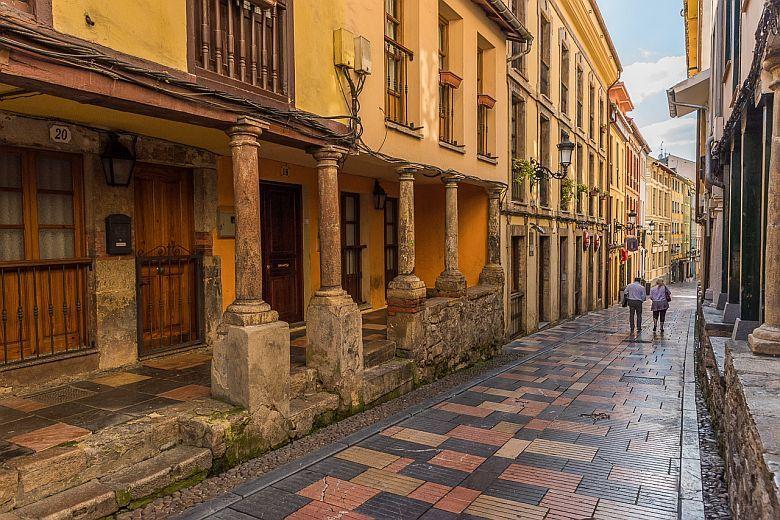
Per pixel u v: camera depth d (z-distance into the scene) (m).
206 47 4.43
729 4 8.21
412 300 7.41
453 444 5.34
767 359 4.13
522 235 12.57
